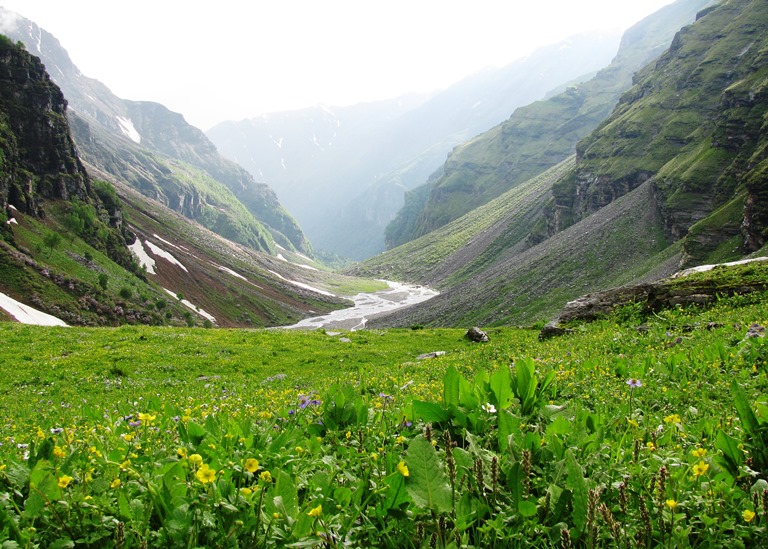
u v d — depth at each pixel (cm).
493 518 352
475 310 14188
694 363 939
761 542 322
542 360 1522
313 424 575
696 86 18850
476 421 515
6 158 12250
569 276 13588
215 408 1058
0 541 283
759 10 19362
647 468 413
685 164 14350
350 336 4516
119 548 304
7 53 13788
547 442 456
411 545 335
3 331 3747
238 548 305
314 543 295
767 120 11562
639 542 315
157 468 380
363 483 369
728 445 416
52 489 330
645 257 13150
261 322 18288
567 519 352
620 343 1570
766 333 1015
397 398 996
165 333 4131
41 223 12444
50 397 2170
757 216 8956
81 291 10506
